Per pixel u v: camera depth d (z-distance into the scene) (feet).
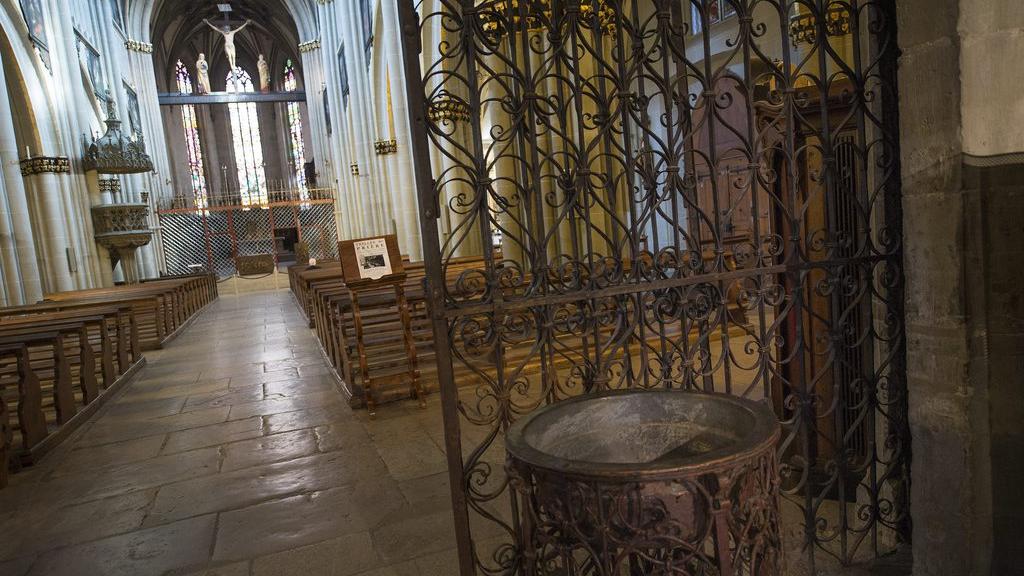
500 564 7.95
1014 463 7.57
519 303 7.68
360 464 14.44
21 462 15.88
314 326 36.50
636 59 7.86
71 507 13.30
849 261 8.76
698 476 5.77
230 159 143.84
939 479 7.92
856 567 8.99
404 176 56.03
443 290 7.47
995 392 7.47
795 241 8.59
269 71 149.48
